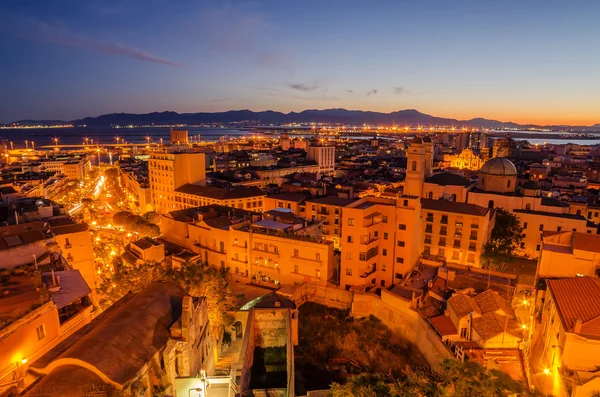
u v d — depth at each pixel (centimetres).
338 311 7600
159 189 15862
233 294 7381
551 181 17850
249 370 5072
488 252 8806
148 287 4934
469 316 5862
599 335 4112
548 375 4662
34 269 5294
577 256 5869
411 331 6688
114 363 3431
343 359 6344
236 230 8694
